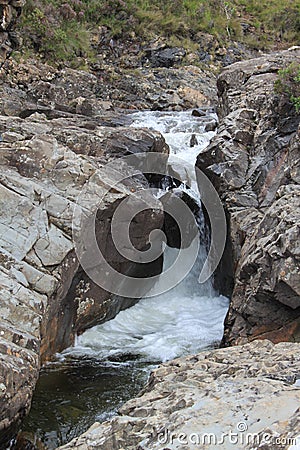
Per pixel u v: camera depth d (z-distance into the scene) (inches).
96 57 604.1
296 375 141.0
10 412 168.1
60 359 235.8
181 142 391.9
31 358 187.9
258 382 134.3
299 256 216.2
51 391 208.4
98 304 261.6
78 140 307.9
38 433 182.5
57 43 568.4
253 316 235.9
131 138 324.5
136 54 626.8
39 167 265.9
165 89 562.9
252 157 307.9
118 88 559.5
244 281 244.7
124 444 119.6
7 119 324.8
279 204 246.7
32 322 209.8
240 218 281.9
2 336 193.2
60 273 234.4
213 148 313.6
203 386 138.5
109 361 236.1
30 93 495.5
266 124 315.9
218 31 682.8
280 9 754.8
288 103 313.6
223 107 384.5
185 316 285.9
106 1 650.8
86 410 196.4
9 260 227.3
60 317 239.1
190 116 473.7
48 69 536.4
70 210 249.8
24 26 553.0
